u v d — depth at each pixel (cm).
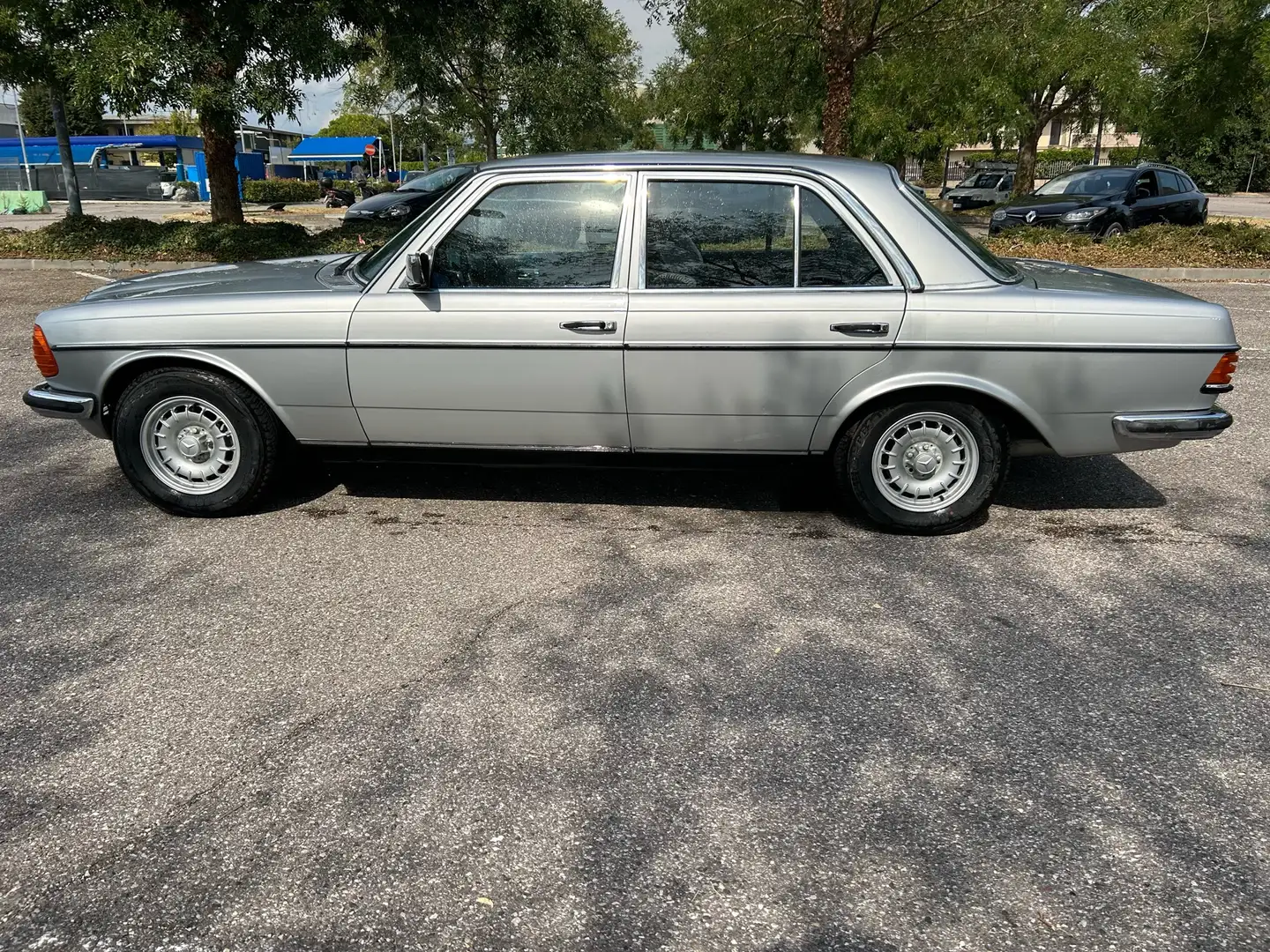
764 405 422
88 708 301
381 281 432
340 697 308
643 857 237
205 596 381
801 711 300
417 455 454
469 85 1647
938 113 2283
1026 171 2431
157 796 259
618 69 2586
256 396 448
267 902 223
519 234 427
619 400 427
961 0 1266
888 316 408
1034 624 358
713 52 1739
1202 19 1433
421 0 1312
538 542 438
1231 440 596
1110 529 453
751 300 413
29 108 5972
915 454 434
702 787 264
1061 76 2178
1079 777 268
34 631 350
